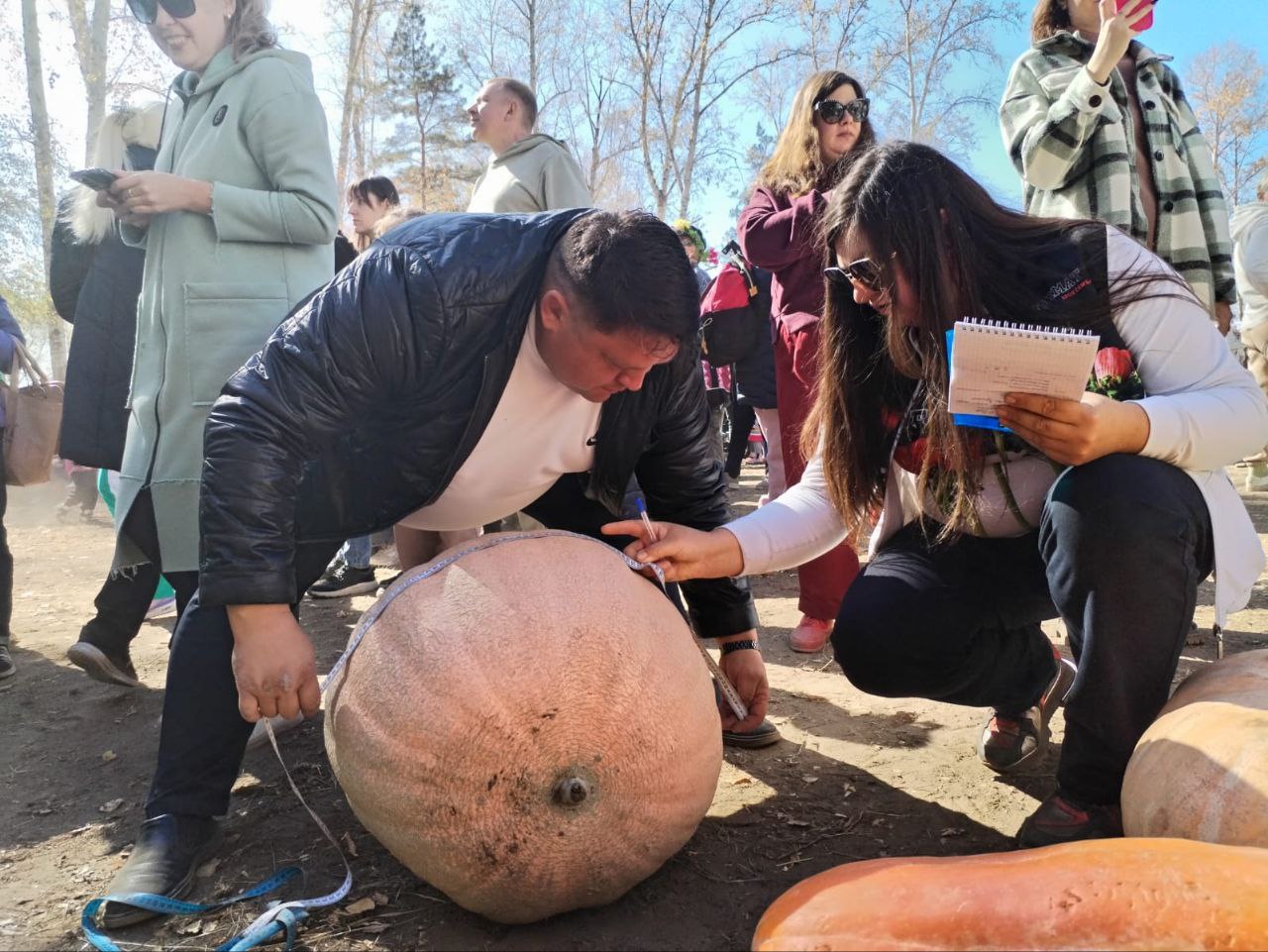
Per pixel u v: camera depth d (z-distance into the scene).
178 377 2.62
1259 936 1.28
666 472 2.50
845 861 2.15
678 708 1.84
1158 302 2.06
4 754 3.01
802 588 3.88
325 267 2.93
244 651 1.95
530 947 1.85
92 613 5.02
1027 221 2.13
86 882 2.20
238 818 2.45
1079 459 1.89
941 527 2.38
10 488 10.80
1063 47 3.59
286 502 1.98
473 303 1.98
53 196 18.73
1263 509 6.53
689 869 2.13
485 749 1.70
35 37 18.25
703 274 7.05
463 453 2.15
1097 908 1.34
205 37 2.86
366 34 26.14
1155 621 1.89
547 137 4.59
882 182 2.04
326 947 1.86
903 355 2.17
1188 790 1.65
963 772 2.63
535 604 1.80
